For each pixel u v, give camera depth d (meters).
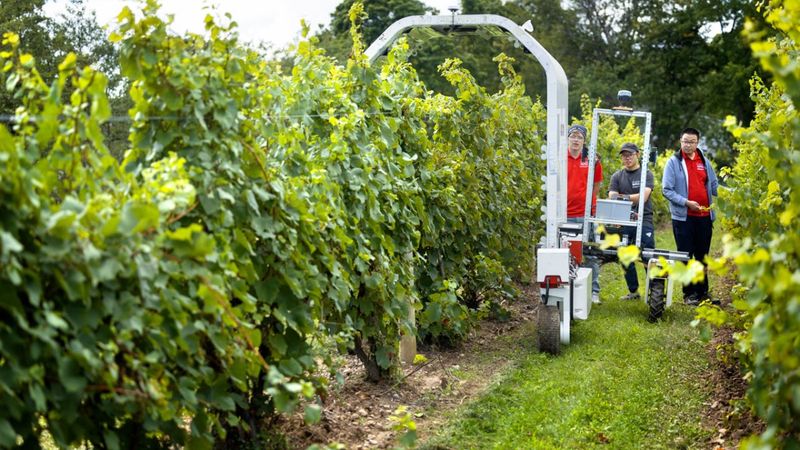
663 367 8.70
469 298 10.91
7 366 3.71
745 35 4.12
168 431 4.64
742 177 10.47
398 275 7.87
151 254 4.13
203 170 5.12
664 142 52.72
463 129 10.70
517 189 12.93
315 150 7.22
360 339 7.83
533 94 47.25
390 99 8.51
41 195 3.91
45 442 5.93
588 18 57.91
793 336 3.99
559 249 9.30
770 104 8.96
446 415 7.25
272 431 6.14
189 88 5.22
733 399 6.72
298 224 5.87
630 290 12.57
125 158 5.21
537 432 6.81
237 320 4.65
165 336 4.35
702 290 11.81
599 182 12.82
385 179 7.73
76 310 3.96
